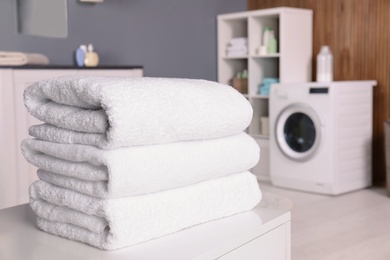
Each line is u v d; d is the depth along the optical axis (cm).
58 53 412
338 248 282
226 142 94
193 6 505
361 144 431
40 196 89
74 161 83
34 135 91
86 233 81
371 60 449
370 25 448
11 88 316
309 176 418
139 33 466
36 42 398
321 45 483
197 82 92
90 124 79
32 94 90
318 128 407
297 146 430
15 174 323
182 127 83
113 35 447
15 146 321
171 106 82
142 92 79
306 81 484
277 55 464
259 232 88
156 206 82
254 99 495
